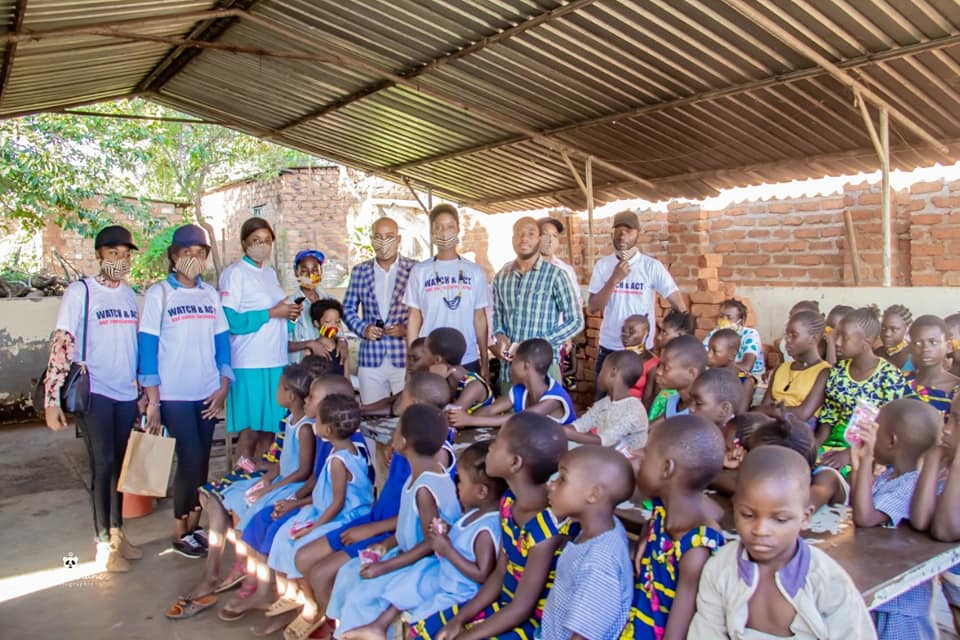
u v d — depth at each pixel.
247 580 4.00
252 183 15.88
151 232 12.05
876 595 2.14
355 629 2.94
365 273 5.65
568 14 5.07
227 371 4.95
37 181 9.39
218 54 7.36
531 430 2.58
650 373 4.64
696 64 5.24
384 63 6.75
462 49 6.11
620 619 2.29
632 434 3.67
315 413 3.83
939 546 2.43
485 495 2.91
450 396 3.97
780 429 2.78
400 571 3.02
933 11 4.04
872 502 2.61
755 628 2.04
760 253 7.13
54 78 7.05
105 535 4.59
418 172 9.88
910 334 3.86
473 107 6.99
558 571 2.41
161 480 4.57
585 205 9.10
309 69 7.34
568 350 7.32
